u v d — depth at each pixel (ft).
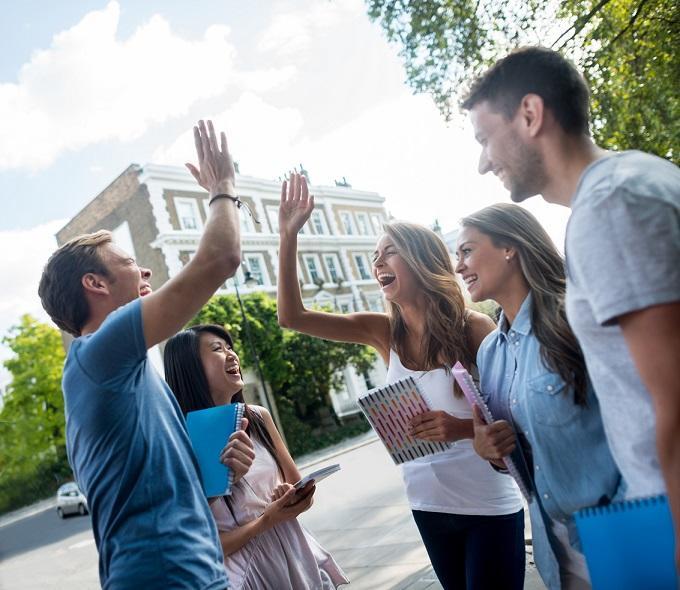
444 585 7.93
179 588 4.74
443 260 8.04
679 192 3.58
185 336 8.13
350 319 8.97
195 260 5.11
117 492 4.90
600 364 3.96
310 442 87.81
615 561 3.50
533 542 5.75
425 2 24.62
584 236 3.70
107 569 4.96
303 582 7.10
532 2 24.18
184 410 7.97
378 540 22.58
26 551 52.44
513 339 5.82
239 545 6.85
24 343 132.87
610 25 24.14
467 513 7.48
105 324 4.91
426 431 6.68
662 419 3.38
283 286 8.75
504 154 4.45
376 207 138.82
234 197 5.60
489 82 4.40
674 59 23.73
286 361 86.02
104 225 103.45
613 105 24.57
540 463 5.33
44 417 131.64
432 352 7.88
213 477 6.73
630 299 3.45
